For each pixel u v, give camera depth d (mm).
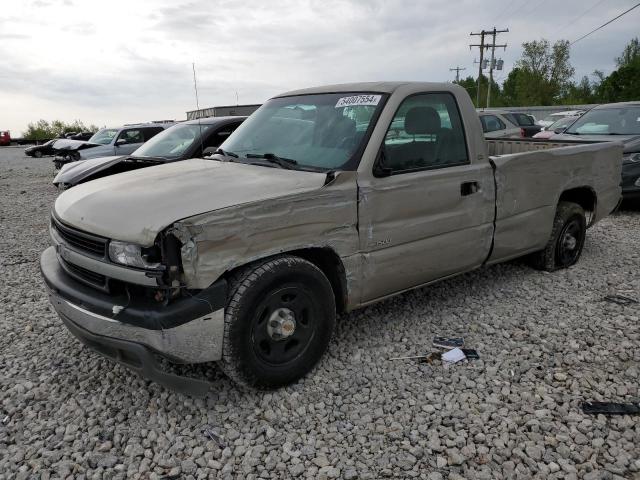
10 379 3496
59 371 3578
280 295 3094
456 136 4094
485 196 4199
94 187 3541
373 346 3818
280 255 3129
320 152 3662
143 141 14453
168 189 3154
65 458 2715
